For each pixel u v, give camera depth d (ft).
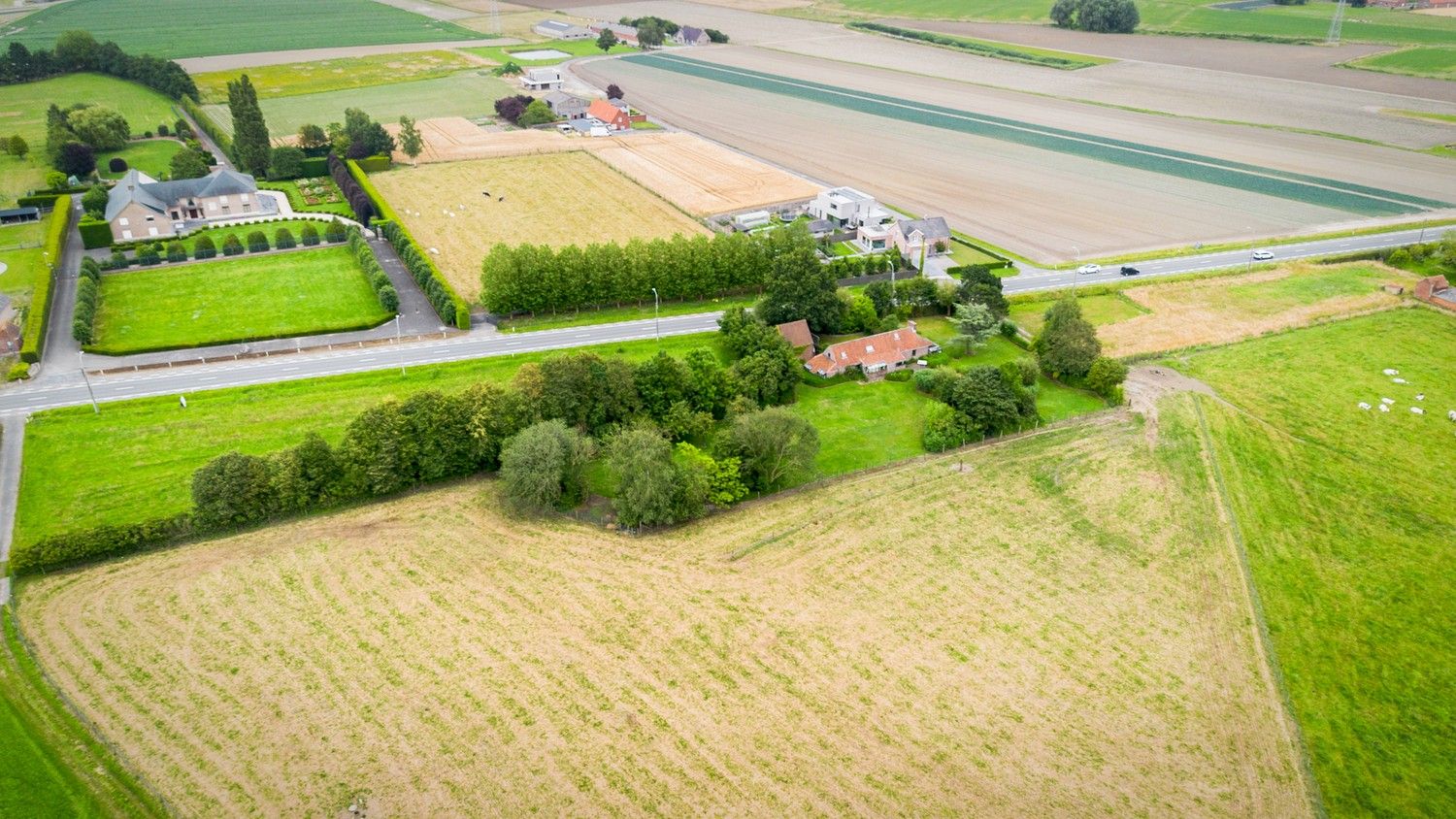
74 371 484.33
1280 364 510.99
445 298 542.16
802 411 463.42
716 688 298.35
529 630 322.14
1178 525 381.81
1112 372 472.44
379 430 391.45
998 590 344.69
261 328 531.50
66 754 270.67
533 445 378.32
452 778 265.13
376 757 271.90
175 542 365.81
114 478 396.98
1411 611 336.70
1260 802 263.29
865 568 355.77
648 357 504.84
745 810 256.32
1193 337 540.11
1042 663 311.06
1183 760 276.00
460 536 372.17
